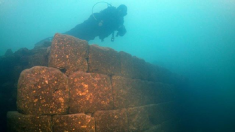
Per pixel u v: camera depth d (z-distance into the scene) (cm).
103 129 373
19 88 286
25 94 281
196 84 1611
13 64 506
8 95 432
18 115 278
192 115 1080
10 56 516
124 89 487
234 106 1639
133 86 535
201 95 1524
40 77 295
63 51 354
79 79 352
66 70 354
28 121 274
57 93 305
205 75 1680
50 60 344
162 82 812
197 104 1234
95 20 750
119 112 430
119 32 809
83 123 306
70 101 333
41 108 287
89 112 357
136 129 485
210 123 1232
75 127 300
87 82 363
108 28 774
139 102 554
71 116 304
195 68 1755
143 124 524
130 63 552
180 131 835
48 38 798
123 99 475
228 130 1132
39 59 464
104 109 397
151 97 654
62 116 301
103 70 433
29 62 463
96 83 386
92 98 365
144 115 542
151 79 701
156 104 665
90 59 406
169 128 726
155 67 760
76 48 374
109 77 447
